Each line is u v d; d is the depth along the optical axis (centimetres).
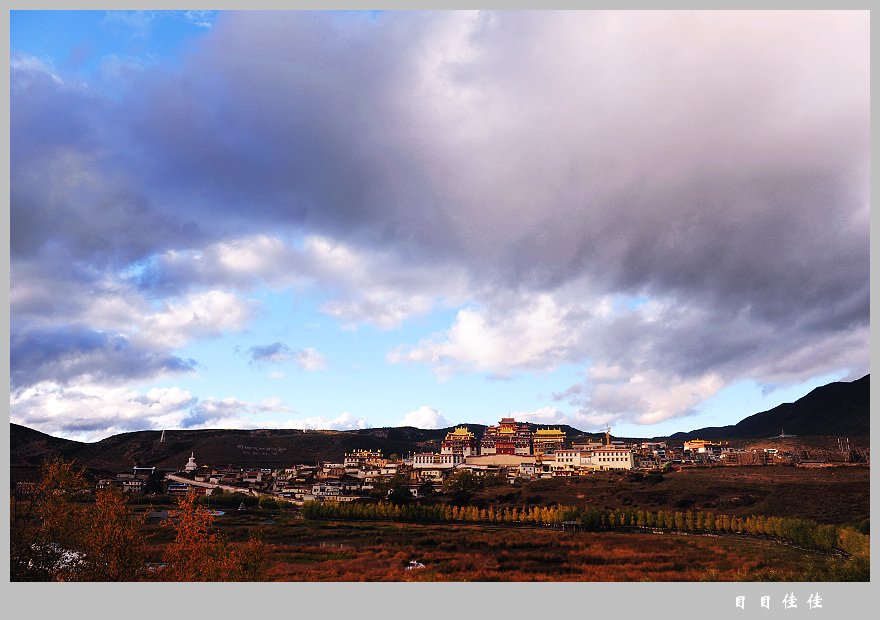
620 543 13662
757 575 8738
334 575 10056
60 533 6688
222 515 19000
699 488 19638
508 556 11969
